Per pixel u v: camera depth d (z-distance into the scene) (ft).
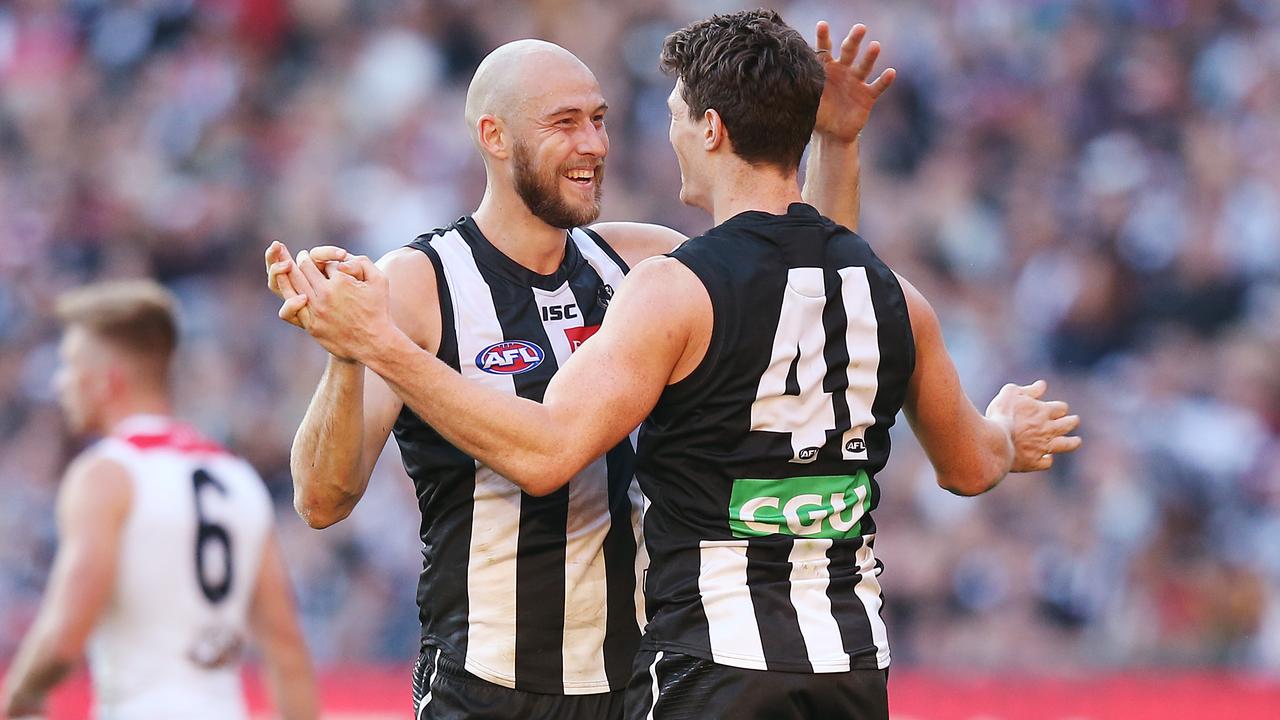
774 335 25.04
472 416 23.94
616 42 102.17
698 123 26.40
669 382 25.13
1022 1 99.91
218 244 97.96
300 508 26.84
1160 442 78.54
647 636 25.54
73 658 32.83
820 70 26.32
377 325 23.89
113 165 103.14
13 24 111.24
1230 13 98.78
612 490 29.14
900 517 75.31
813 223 26.07
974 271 88.99
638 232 31.27
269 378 88.63
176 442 35.14
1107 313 86.43
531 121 28.04
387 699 50.34
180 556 34.14
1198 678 59.31
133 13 110.22
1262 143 92.63
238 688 35.19
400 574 77.56
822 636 24.79
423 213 97.35
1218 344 84.17
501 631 28.55
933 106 96.53
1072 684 50.01
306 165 100.89
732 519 25.00
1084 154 93.97
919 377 27.20
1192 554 74.43
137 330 35.73
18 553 83.56
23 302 96.73
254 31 107.86
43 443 89.20
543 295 29.14
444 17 105.91
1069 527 74.64
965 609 73.56
